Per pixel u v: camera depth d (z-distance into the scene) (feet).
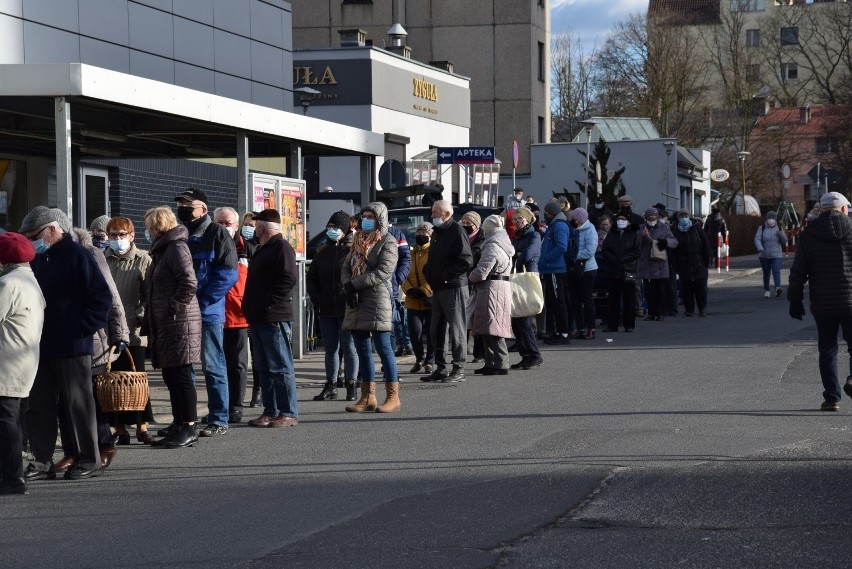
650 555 20.81
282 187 54.60
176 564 21.16
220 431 36.70
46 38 56.49
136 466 32.01
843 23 256.52
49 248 30.01
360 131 60.34
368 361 40.57
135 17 63.57
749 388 43.78
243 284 39.99
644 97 228.63
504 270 50.11
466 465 30.09
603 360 54.65
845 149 218.79
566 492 26.37
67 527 24.66
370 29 172.86
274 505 26.11
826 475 27.73
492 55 178.40
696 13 314.76
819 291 37.83
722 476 27.78
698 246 80.07
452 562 20.54
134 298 37.14
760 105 253.03
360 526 23.65
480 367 53.93
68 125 40.47
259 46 76.54
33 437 30.45
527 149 179.52
